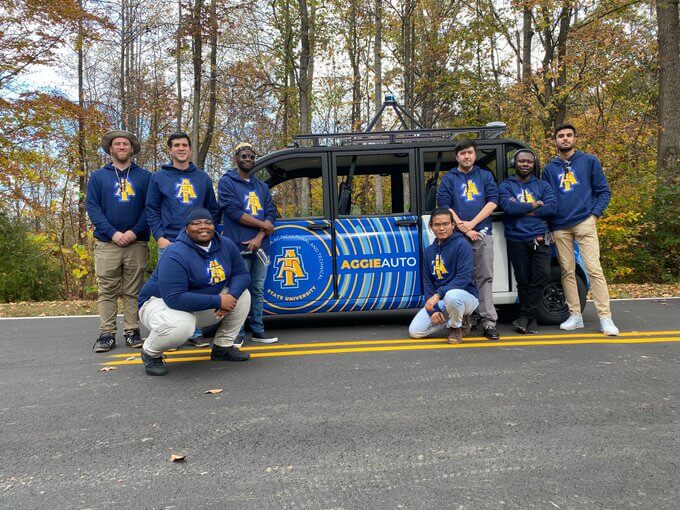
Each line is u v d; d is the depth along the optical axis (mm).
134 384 3912
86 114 12586
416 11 17453
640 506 2133
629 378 3775
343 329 5871
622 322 5887
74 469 2561
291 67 17078
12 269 10320
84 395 3678
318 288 5551
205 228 3967
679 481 2322
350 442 2789
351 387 3701
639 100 15875
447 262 4941
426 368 4125
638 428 2889
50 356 4898
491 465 2502
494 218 5664
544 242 5223
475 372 3982
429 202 5816
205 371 4211
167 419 3182
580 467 2465
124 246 5023
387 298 5586
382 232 5586
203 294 4051
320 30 17141
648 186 11086
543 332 5402
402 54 17906
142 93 20531
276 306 5520
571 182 5285
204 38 14719
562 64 13812
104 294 5102
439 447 2707
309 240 5551
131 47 20453
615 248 10445
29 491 2355
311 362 4406
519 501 2186
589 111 18828
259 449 2734
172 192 4863
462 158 5152
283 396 3547
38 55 12266
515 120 14695
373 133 5520
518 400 3357
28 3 11664
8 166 11242
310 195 6305
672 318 6094
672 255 10812
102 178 4965
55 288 10695
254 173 5551
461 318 4930
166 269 3936
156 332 4020
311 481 2393
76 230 12234
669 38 11953
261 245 5141
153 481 2426
